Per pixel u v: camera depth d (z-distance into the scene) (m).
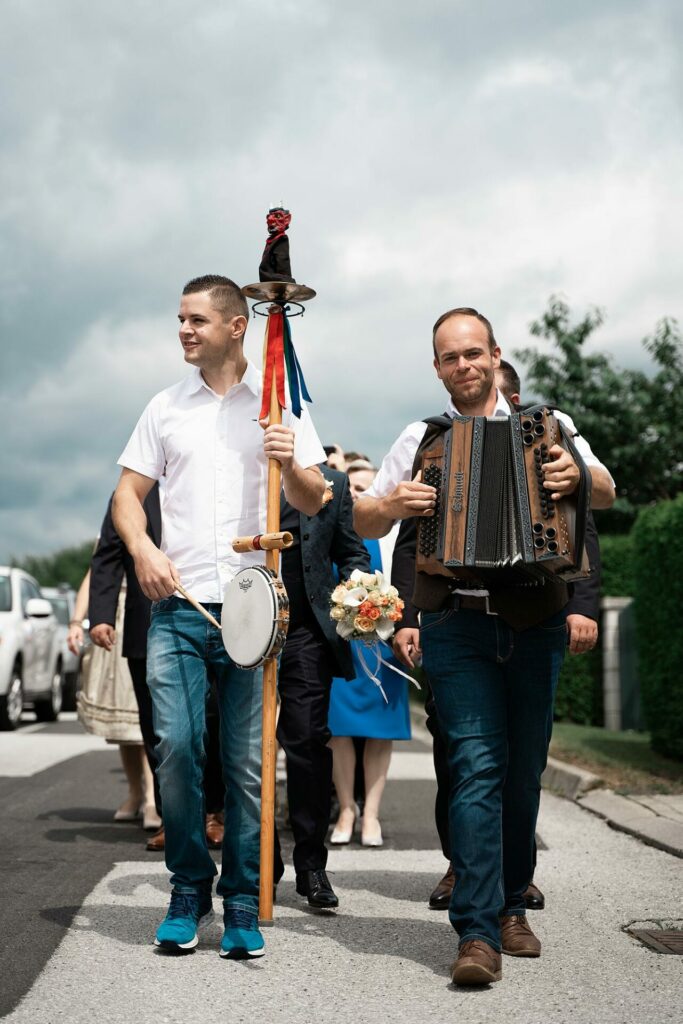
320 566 5.77
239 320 4.86
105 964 4.46
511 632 4.39
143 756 7.91
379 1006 4.01
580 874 6.23
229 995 4.11
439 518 4.30
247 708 4.70
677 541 9.99
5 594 16.45
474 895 4.27
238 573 4.59
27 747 12.83
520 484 4.20
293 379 4.87
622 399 21.81
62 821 7.84
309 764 5.49
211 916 5.14
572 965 4.54
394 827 7.89
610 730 14.23
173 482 4.86
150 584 4.60
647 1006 4.02
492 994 4.16
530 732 4.54
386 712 7.22
